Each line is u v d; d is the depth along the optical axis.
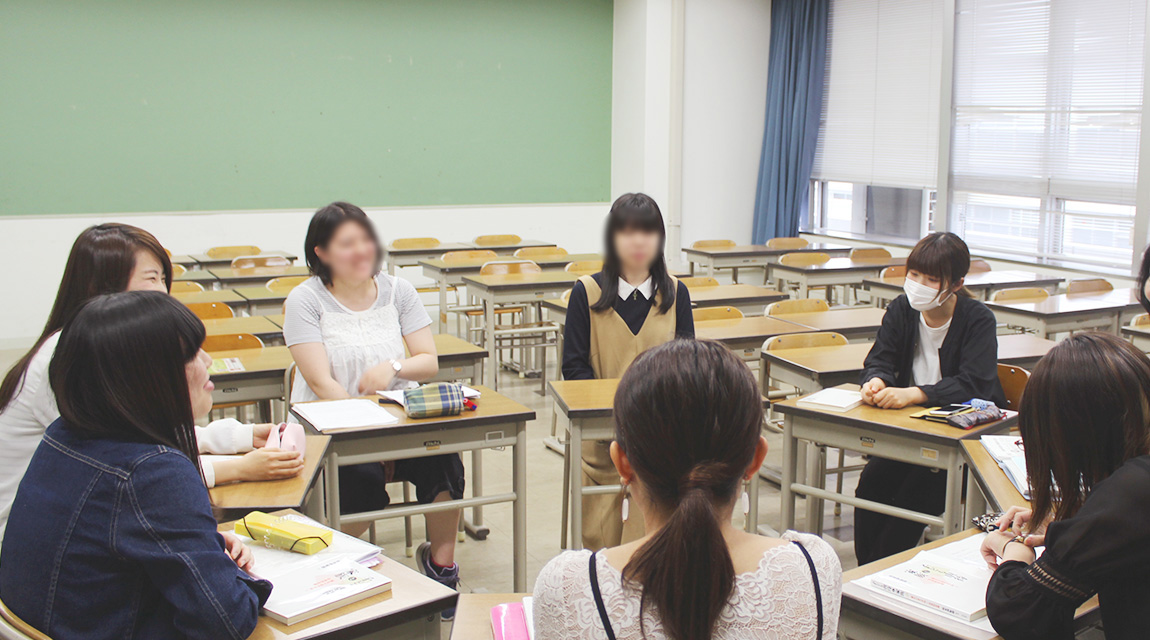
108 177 6.73
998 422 2.28
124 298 1.19
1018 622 1.24
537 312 5.52
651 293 2.51
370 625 1.29
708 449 0.80
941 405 2.44
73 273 1.64
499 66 8.05
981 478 1.88
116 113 6.69
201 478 1.21
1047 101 6.64
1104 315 4.41
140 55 6.71
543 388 5.12
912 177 7.88
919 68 7.70
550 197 8.47
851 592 1.41
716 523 0.77
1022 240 7.00
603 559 0.82
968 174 7.34
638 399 0.82
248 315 4.37
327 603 1.29
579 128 8.52
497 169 8.19
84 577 1.13
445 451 2.28
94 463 1.14
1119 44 6.12
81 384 1.15
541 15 8.17
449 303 7.55
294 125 7.32
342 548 1.49
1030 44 6.72
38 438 1.48
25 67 6.37
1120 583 1.22
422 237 7.44
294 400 2.57
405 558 2.91
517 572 2.44
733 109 8.76
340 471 2.37
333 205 2.46
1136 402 1.24
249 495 1.69
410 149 7.79
